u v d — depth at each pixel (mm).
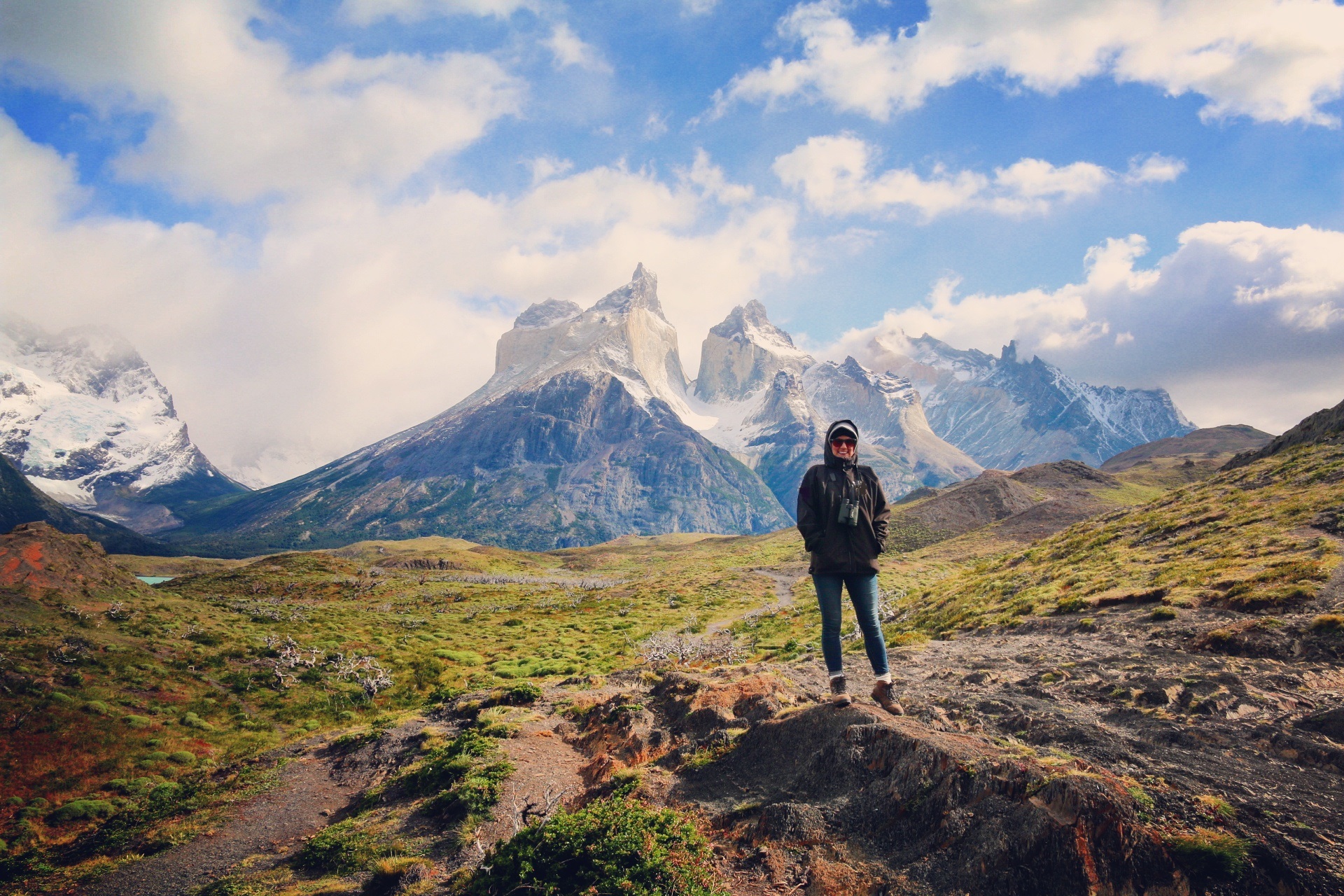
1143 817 6039
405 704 42281
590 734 14562
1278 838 5668
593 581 154250
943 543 129375
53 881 14836
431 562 169750
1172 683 11141
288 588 106125
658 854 7406
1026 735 9648
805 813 7441
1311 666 11484
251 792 18766
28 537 52656
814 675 15211
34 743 30422
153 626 48312
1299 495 31719
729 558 190375
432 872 10195
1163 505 46438
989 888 5824
